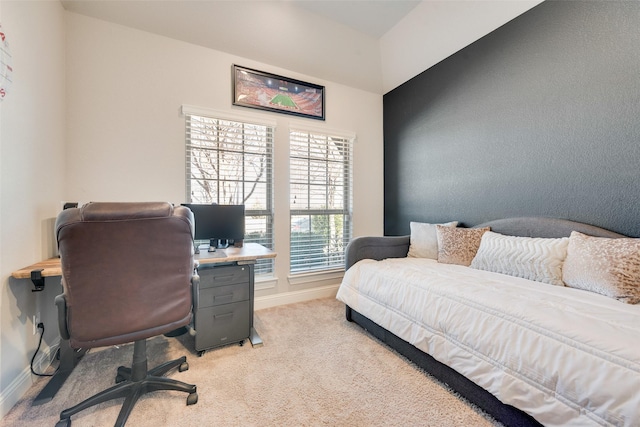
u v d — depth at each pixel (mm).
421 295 1626
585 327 992
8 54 1356
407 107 3193
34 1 1601
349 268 2385
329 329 2217
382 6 2494
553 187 1931
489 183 2355
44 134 1705
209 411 1292
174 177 2357
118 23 2162
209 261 1781
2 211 1306
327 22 2643
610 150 1659
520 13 2100
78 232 1038
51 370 1634
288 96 2863
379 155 3531
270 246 2824
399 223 3330
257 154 2746
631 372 812
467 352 1295
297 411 1292
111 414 1270
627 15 1583
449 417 1243
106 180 2127
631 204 1579
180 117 2381
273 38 2582
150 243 1164
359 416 1259
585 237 1603
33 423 1223
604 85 1681
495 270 1918
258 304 2713
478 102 2436
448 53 2668
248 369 1646
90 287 1080
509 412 1148
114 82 2150
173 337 2076
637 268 1303
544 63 1971
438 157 2832
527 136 2080
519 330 1125
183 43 2387
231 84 2582
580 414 895
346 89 3258
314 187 3098
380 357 1780
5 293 1319
